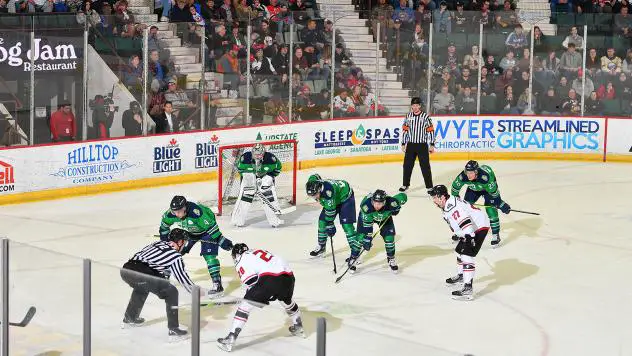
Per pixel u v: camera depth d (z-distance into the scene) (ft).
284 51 80.02
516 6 97.76
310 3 91.61
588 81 87.04
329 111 82.89
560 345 41.86
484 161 86.99
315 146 82.33
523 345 41.81
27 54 67.82
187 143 75.72
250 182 61.41
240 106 78.43
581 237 60.59
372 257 55.31
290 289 38.65
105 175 71.72
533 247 58.03
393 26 84.48
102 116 71.82
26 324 36.55
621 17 86.28
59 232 59.88
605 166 85.30
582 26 86.43
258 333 31.30
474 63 86.38
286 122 80.84
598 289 49.98
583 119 87.56
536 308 46.80
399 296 48.29
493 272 52.75
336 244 57.98
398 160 86.43
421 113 72.49
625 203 70.33
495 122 87.61
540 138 88.02
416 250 56.90
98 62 71.56
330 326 29.96
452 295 47.98
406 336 42.65
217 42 76.69
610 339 42.78
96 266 33.86
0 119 67.46
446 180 78.48
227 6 87.66
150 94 73.87
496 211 57.31
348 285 49.96
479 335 42.93
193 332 31.35
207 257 46.47
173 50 74.90
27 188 68.03
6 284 36.83
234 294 48.19
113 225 61.87
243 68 78.13
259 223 62.90
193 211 45.65
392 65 84.99
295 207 62.95
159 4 84.23
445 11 85.56
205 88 76.38
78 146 70.03
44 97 69.05
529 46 86.63
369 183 76.38
